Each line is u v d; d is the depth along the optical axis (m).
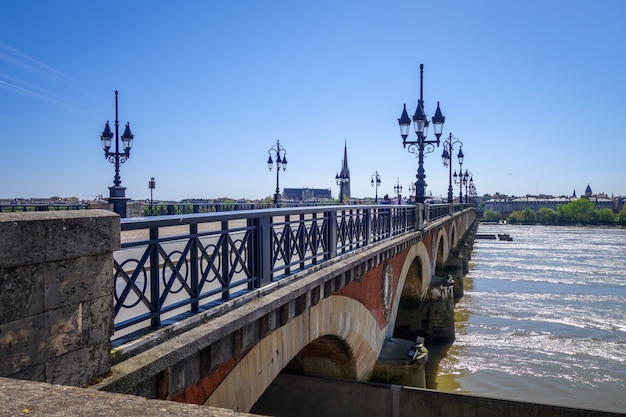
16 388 2.57
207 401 5.80
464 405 13.59
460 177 52.16
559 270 57.12
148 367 4.31
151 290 4.81
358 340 12.97
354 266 10.29
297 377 14.30
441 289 26.81
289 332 7.96
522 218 182.50
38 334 3.51
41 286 3.53
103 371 4.03
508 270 57.41
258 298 6.50
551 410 13.23
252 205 31.56
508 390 20.75
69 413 2.27
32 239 3.43
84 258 3.88
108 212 4.14
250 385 6.70
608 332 29.80
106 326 4.08
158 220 4.73
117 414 2.27
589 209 171.00
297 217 20.97
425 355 16.00
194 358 5.25
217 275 5.78
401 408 13.69
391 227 15.47
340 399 14.03
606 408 19.05
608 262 65.06
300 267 8.22
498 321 32.47
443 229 32.44
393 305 17.28
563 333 29.56
